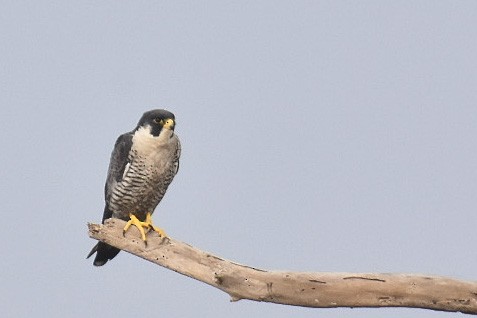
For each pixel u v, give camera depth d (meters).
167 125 12.82
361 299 10.76
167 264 11.84
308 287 10.87
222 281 11.21
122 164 13.22
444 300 10.52
